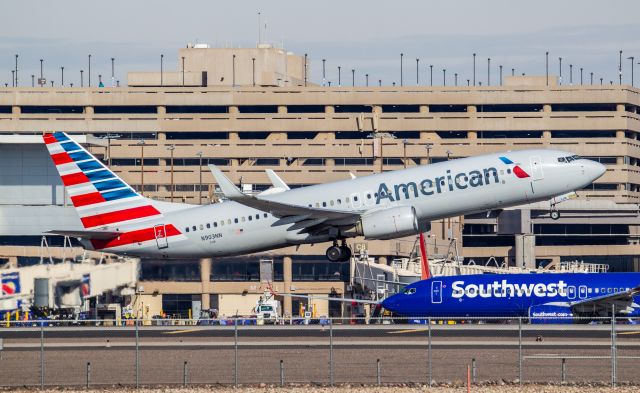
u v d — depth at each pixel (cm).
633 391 18562
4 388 19062
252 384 19075
